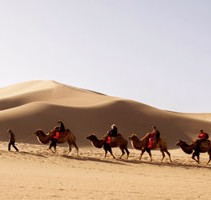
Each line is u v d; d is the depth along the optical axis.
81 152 37.41
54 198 13.65
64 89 109.81
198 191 17.69
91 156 33.88
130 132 82.56
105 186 17.59
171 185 19.59
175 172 27.78
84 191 15.67
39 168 24.52
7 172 21.05
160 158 36.59
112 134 32.59
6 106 97.94
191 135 85.75
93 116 83.06
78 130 77.75
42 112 79.00
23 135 71.50
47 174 21.31
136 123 85.31
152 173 26.27
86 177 21.05
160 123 87.31
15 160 27.14
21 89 131.12
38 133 32.44
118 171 26.05
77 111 83.12
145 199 14.61
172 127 86.94
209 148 32.62
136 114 88.06
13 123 73.75
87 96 103.62
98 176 22.11
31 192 14.66
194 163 33.47
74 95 105.56
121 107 88.88
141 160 32.78
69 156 31.22
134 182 19.98
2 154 28.98
